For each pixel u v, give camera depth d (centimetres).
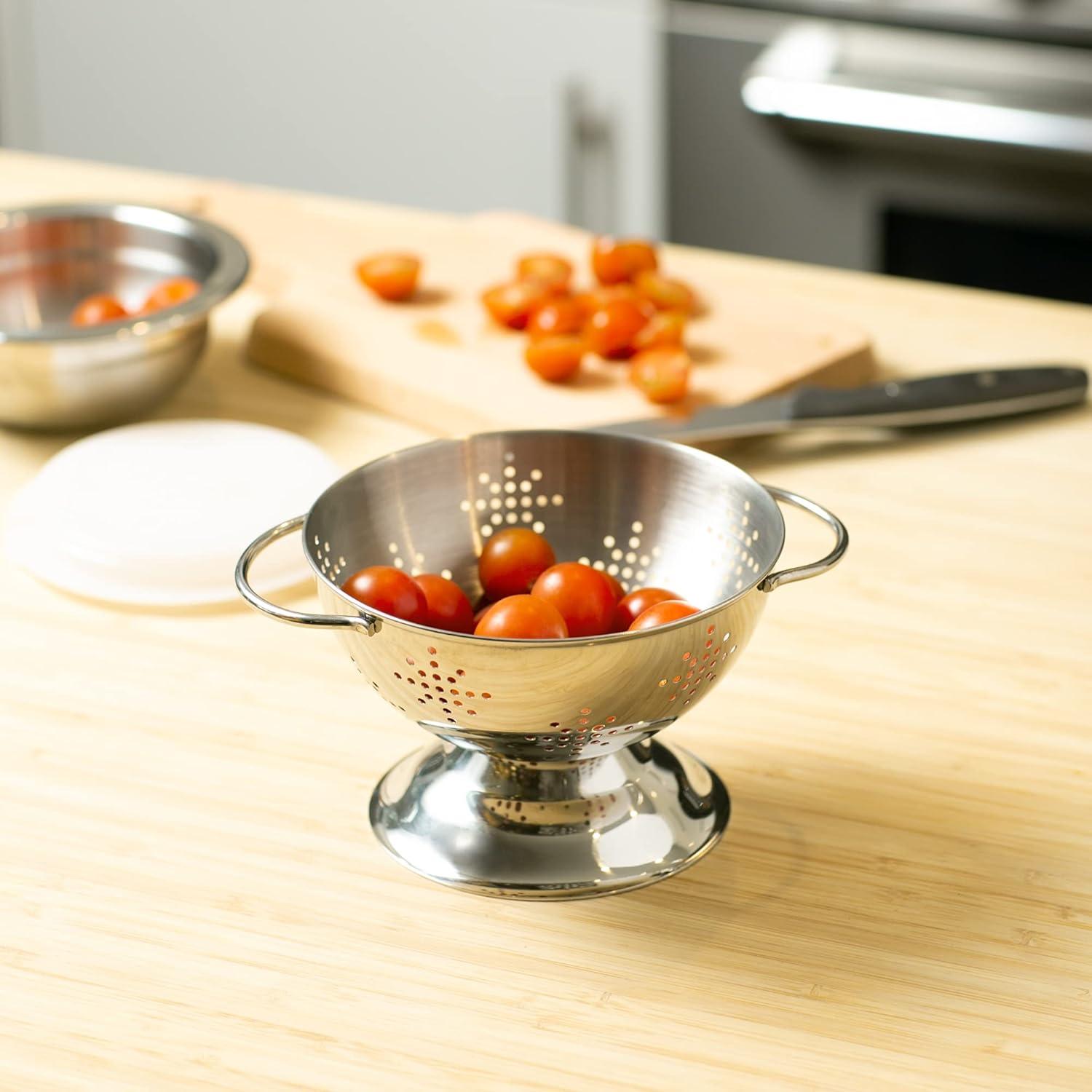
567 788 75
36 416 116
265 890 74
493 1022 66
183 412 123
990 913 73
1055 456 116
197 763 83
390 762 84
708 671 70
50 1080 63
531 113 238
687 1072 64
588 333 125
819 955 70
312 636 95
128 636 95
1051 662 92
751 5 211
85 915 72
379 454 117
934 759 84
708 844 76
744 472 79
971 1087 63
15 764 83
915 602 98
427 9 235
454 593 79
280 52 248
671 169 230
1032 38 194
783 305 135
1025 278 212
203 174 264
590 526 87
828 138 210
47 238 134
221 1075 64
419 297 137
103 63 259
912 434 119
